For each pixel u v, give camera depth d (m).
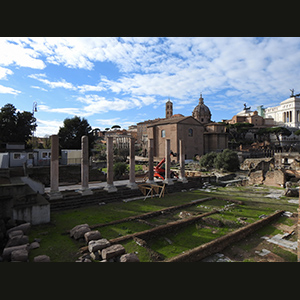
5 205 12.22
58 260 8.81
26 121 47.06
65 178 29.92
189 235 12.27
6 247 9.34
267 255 9.98
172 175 32.97
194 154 64.75
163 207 18.03
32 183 17.52
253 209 17.55
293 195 22.53
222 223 13.71
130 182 22.92
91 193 19.12
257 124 106.25
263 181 30.38
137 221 14.04
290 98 110.19
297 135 89.50
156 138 67.62
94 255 8.89
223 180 34.91
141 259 8.98
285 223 14.54
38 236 11.41
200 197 22.28
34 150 36.56
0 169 17.92
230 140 91.62
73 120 53.25
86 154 19.12
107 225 13.11
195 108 89.38
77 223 13.69
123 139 95.75
